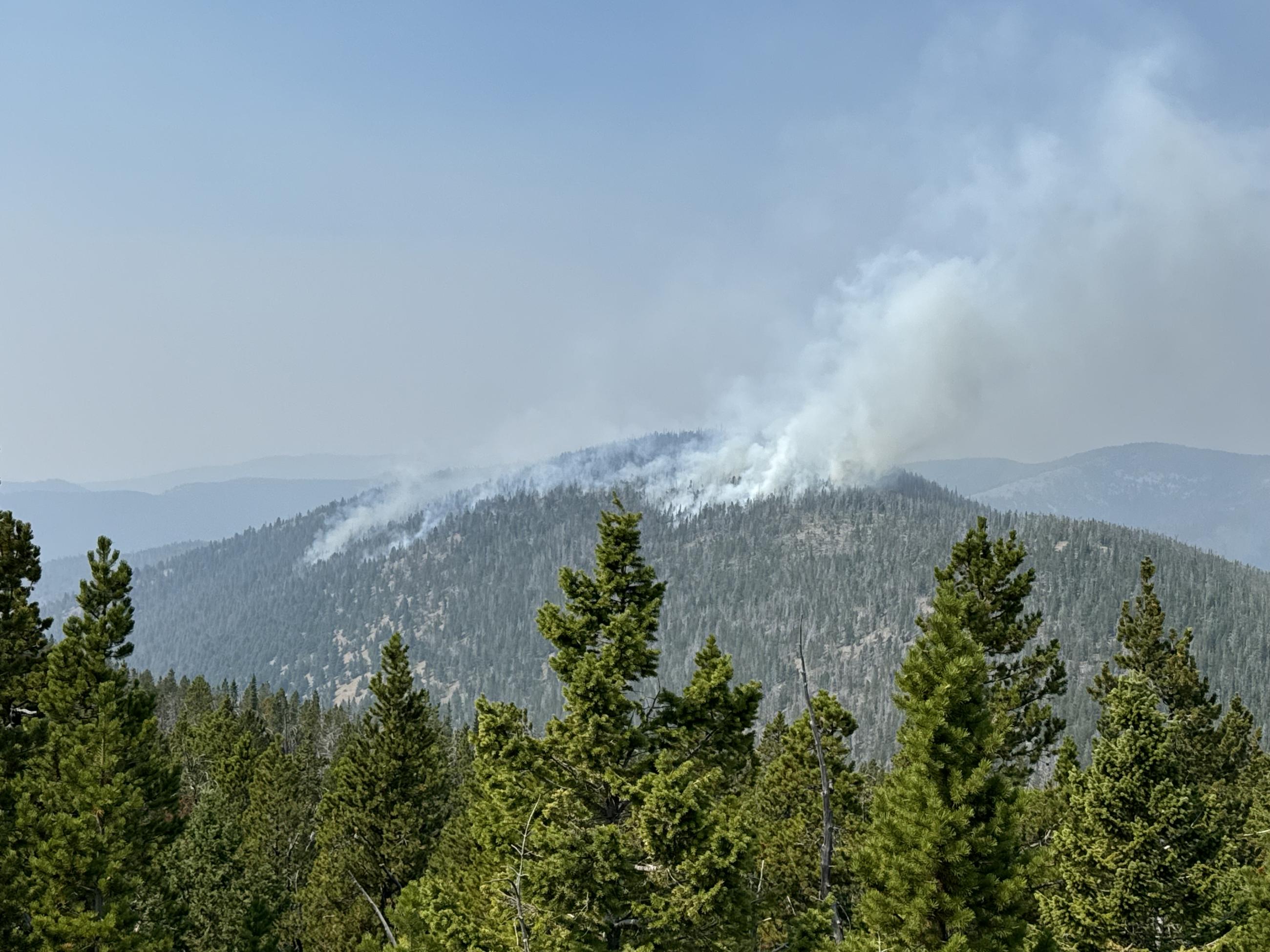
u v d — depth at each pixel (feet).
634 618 76.79
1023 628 113.70
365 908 158.71
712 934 67.67
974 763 72.69
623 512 78.89
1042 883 75.61
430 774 172.55
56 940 95.45
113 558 121.39
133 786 110.63
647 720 79.66
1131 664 154.71
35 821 101.09
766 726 204.54
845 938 72.64
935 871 70.28
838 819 119.03
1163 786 94.02
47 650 121.70
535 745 76.54
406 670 172.86
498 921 72.74
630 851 69.46
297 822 208.23
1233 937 88.28
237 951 129.90
